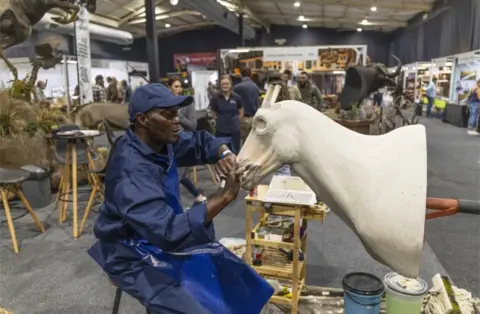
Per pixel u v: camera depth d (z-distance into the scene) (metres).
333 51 7.95
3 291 2.44
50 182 4.41
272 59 8.34
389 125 4.19
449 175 4.91
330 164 1.02
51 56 5.31
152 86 1.14
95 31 11.60
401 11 12.90
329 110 5.92
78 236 3.30
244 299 1.26
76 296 2.38
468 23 8.97
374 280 2.04
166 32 18.23
